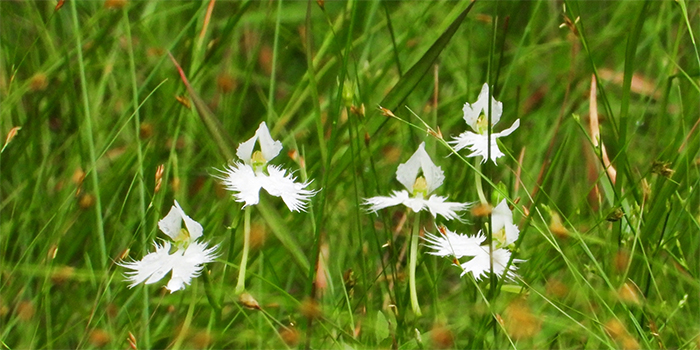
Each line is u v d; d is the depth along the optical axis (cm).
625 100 83
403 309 79
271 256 85
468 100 90
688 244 87
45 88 90
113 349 80
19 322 84
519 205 85
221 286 78
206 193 90
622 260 82
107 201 87
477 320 81
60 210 85
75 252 87
